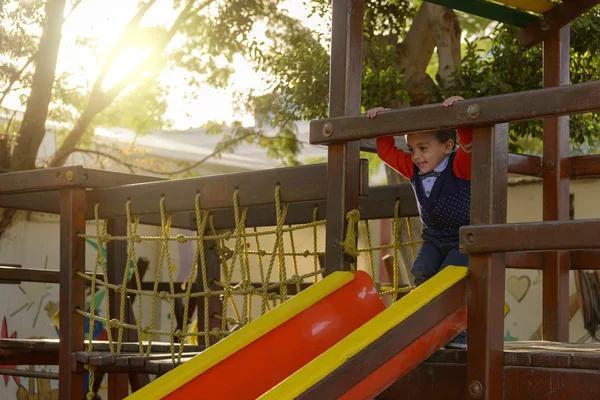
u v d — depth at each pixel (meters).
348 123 3.00
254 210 5.19
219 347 2.94
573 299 9.20
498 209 2.65
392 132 2.87
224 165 11.80
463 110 2.67
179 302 10.56
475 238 2.59
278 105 9.51
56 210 5.14
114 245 5.49
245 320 3.49
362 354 2.47
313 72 8.01
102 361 3.75
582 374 2.45
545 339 4.28
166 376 2.88
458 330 2.81
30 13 9.20
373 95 7.59
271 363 2.92
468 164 3.17
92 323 3.94
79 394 3.95
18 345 4.84
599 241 2.33
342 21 3.22
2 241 9.22
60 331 3.98
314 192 3.24
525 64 7.43
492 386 2.57
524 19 4.55
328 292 3.05
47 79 9.25
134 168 10.82
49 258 9.73
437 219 3.40
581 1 4.32
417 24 8.67
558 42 4.48
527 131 7.72
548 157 4.39
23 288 9.47
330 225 3.15
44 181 4.04
